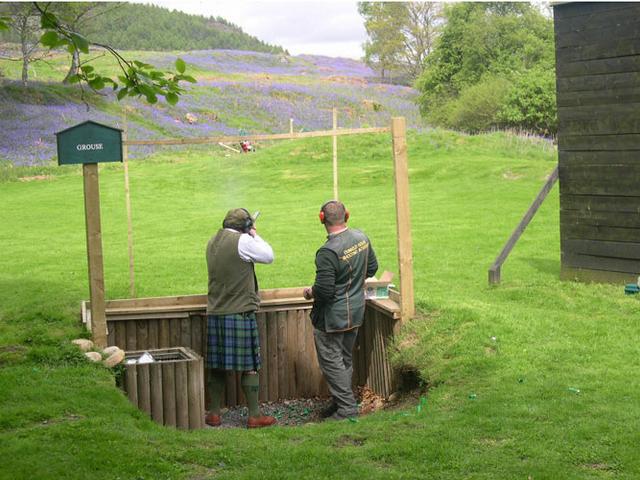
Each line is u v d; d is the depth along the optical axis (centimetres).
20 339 675
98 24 9162
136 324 738
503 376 611
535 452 460
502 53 5444
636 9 895
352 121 4612
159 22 12112
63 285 994
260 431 529
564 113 967
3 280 1041
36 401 532
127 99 4344
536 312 805
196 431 527
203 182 2325
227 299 668
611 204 936
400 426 523
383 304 748
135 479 421
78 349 632
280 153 2683
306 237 1398
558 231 1380
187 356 644
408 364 676
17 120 3531
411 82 8056
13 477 409
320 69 8356
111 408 534
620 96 917
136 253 1278
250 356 672
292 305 778
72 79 482
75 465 429
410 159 2505
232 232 668
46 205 1973
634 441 469
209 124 4291
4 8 1981
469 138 2786
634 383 586
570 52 955
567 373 615
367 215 1642
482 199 1783
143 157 2956
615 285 925
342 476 432
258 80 6066
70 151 652
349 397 671
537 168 2139
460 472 438
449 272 1060
